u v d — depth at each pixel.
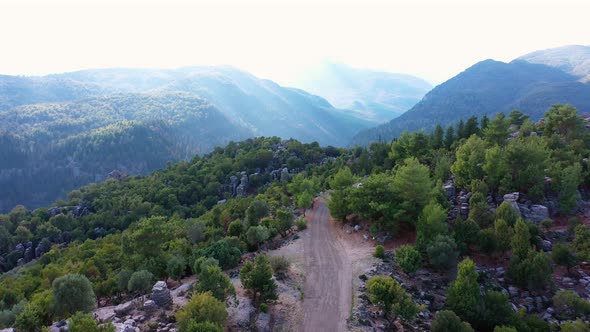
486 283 53.53
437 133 118.19
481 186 70.75
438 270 56.34
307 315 44.81
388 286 44.09
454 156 95.94
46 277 78.69
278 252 67.31
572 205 68.94
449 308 45.69
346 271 57.12
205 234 85.50
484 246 58.47
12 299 66.88
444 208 68.44
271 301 46.84
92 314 40.78
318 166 176.88
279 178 190.50
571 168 71.56
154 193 186.12
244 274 46.94
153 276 56.28
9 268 144.75
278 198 120.88
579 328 40.31
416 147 108.62
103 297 55.50
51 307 41.66
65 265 91.62
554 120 100.56
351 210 78.75
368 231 72.25
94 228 163.12
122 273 54.12
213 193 185.12
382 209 67.81
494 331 40.06
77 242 140.38
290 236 77.06
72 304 41.53
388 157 122.75
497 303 44.91
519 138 92.50
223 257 60.09
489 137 96.62
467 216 68.75
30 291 74.06
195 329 32.41
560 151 84.25
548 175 75.12
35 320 41.00
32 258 148.00
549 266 52.38
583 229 58.12
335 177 88.56
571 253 55.44
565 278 54.88
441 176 84.12
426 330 42.22
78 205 188.88
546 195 72.56
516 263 54.19
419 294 50.31
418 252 54.62
